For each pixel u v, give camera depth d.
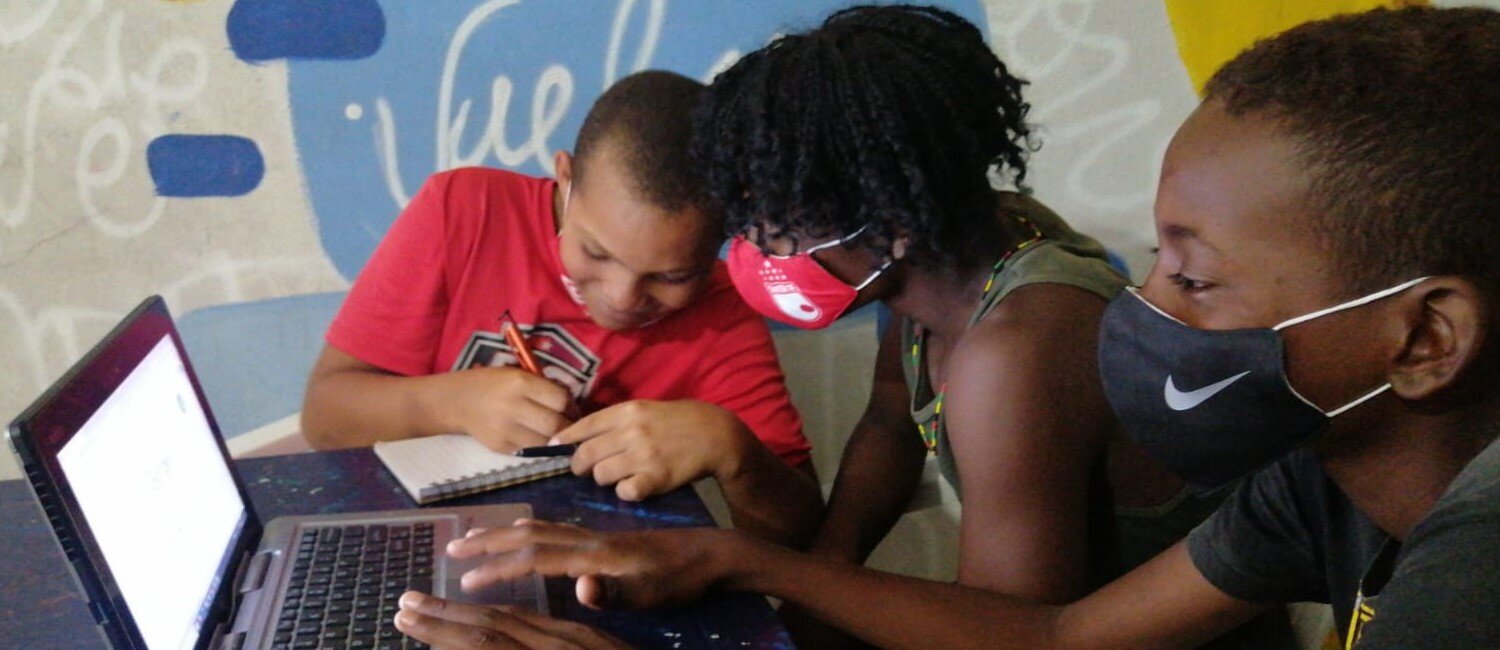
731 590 0.89
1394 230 0.50
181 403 0.87
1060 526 0.88
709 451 1.06
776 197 0.94
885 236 0.93
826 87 0.91
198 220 1.42
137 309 0.86
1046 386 0.87
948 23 1.02
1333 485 0.71
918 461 1.32
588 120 1.14
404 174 1.47
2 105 1.32
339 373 1.30
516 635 0.74
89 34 1.32
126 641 0.64
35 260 1.39
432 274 1.32
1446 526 0.46
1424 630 0.43
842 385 1.69
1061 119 1.64
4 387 1.42
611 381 1.36
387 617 0.79
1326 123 0.51
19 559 0.92
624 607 0.84
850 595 0.88
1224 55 1.66
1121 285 0.93
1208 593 0.81
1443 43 0.50
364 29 1.39
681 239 1.09
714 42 1.51
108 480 0.69
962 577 0.91
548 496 1.04
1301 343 0.56
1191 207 0.57
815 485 1.25
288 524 0.96
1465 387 0.53
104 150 1.37
